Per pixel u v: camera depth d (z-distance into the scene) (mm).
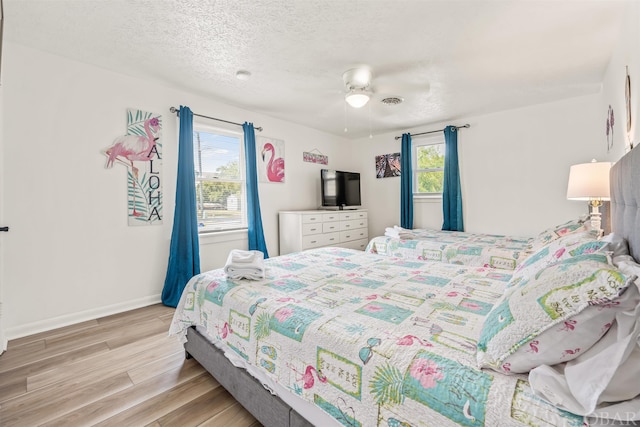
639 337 668
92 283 2590
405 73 2709
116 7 1805
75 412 1422
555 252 1396
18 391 1575
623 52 2002
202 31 2057
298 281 1758
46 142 2348
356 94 2785
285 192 4312
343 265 2164
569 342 753
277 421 1199
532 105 3617
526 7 1807
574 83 2977
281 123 4238
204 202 3451
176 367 1819
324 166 4934
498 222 3914
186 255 3027
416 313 1232
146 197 2896
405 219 4625
